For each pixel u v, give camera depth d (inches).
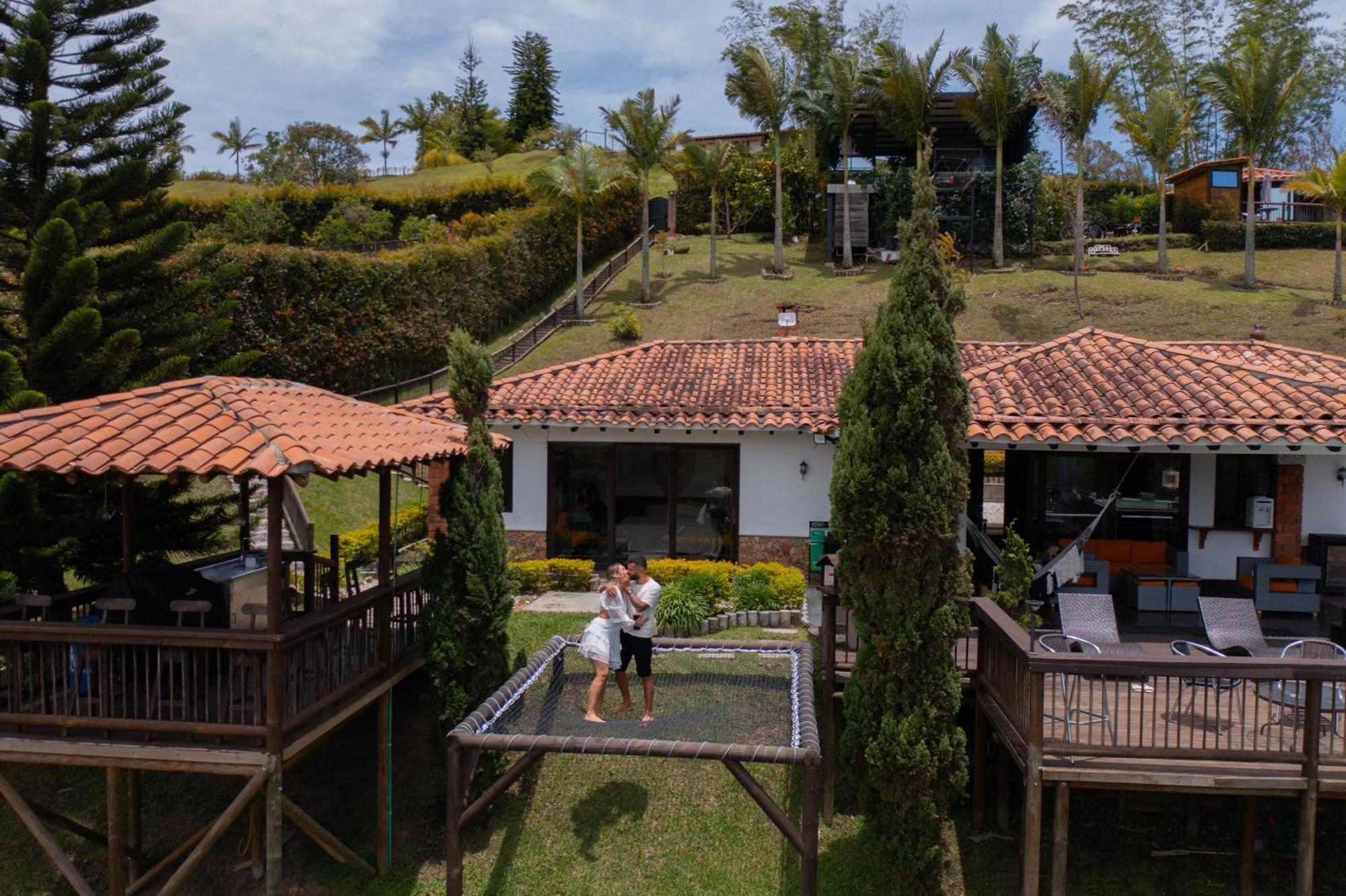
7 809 442.6
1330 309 1266.0
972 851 392.2
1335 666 311.0
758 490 666.2
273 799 331.0
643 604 388.2
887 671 346.3
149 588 374.6
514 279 1530.5
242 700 335.9
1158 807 408.2
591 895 382.6
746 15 2118.6
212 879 407.2
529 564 652.1
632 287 1609.3
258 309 992.9
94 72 614.9
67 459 315.9
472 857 403.2
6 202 570.9
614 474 683.4
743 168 1888.5
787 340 793.6
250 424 343.9
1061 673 325.1
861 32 2079.2
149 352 615.8
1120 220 1763.0
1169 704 386.3
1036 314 1321.4
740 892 380.8
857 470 340.8
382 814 402.0
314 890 394.3
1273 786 319.3
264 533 754.2
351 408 419.5
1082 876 379.9
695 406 649.6
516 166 2556.6
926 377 335.3
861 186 1610.5
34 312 554.6
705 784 438.3
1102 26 2121.1
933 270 341.1
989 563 523.2
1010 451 577.0
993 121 1475.1
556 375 724.0
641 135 1478.8
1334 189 1279.5
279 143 2731.3
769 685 420.2
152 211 636.7
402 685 524.1
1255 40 1322.6
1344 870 377.7
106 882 406.9
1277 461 511.8
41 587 521.0
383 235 1739.7
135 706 333.7
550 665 438.0
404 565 706.8
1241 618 396.8
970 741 423.5
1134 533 542.0
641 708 396.5
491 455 418.3
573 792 436.1
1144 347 568.1
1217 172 1625.2
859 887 374.0
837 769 431.5
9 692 342.6
